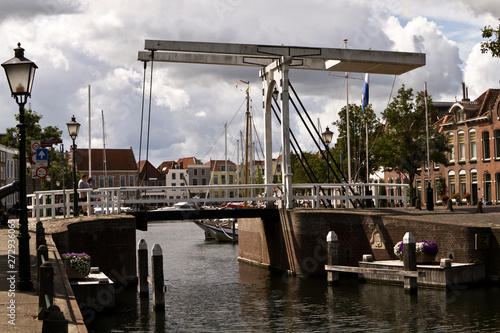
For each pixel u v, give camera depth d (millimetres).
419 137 42906
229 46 23750
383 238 21891
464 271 18766
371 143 45594
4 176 68062
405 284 18297
